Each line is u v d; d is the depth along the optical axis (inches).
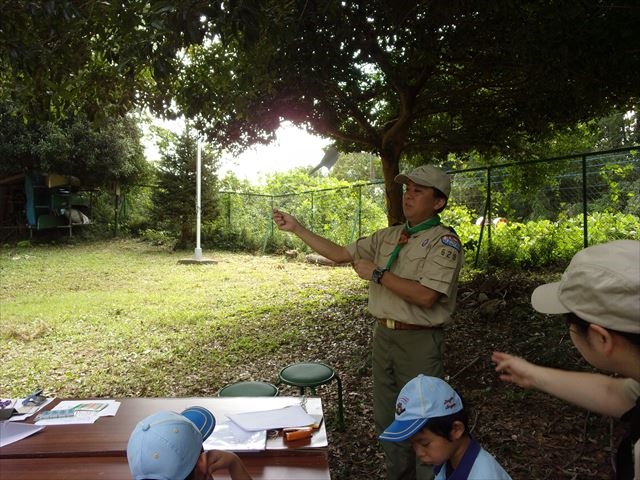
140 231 711.1
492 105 267.0
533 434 131.9
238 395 114.6
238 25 98.7
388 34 169.0
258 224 657.6
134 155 733.3
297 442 75.2
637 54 178.1
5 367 218.2
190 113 203.8
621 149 251.6
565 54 162.7
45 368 215.6
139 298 345.7
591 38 166.2
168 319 288.7
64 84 172.7
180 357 225.5
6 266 489.1
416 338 96.8
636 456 39.3
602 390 53.3
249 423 79.6
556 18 149.8
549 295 46.8
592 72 183.2
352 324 258.1
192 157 611.5
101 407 89.3
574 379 54.1
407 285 93.2
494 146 319.9
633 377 38.5
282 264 509.0
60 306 320.5
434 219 100.5
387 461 102.3
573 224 386.0
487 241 384.2
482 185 459.8
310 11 140.9
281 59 169.3
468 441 62.5
